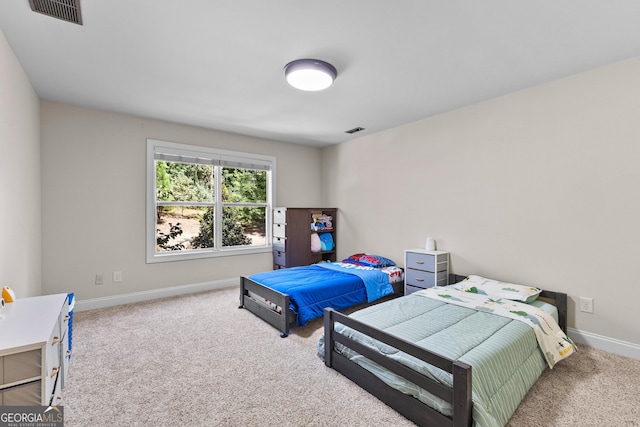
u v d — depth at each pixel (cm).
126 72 246
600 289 241
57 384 167
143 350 239
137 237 362
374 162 437
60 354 176
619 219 231
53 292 312
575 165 251
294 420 161
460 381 136
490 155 305
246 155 449
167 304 352
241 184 462
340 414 166
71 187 321
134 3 163
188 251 403
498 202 300
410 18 175
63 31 189
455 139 336
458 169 333
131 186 357
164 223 400
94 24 182
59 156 314
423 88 277
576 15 172
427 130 364
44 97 298
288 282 312
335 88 277
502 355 165
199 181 424
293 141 487
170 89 281
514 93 286
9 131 205
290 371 210
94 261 335
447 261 343
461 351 163
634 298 226
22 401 129
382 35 193
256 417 164
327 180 525
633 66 223
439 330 194
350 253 478
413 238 384
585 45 206
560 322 255
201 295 388
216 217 429
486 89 280
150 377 201
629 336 228
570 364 218
